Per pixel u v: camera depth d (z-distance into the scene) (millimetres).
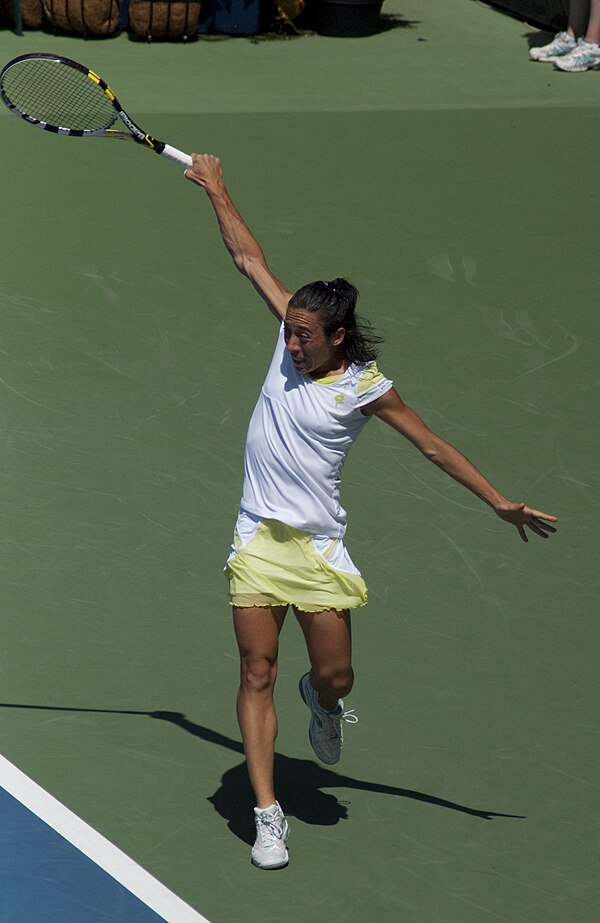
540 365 33938
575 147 50844
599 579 25375
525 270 39750
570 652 23203
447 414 31266
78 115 35438
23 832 18578
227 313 35938
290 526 17891
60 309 35625
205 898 17641
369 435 30234
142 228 41156
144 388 31656
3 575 24422
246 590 18078
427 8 69438
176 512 26719
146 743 20625
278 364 18109
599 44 60125
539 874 18422
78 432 29484
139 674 22141
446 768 20469
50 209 42125
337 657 18359
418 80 57875
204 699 21672
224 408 30953
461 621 23922
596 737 21219
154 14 59219
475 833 19141
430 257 40312
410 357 34031
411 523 26922
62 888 17641
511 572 25453
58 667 22172
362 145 49562
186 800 19516
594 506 27781
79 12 58969
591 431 30812
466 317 36531
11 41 58969
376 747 20891
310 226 41969
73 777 19797
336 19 62875
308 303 17234
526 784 20172
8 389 31203
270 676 18328
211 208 43000
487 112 54156
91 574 24625
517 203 45031
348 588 18109
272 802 18203
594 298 38094
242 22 62094
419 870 18406
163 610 23750
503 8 69062
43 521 26141
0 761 20000
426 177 46812
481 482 17953
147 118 50500
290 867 18328
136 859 18266
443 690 22141
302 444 17672
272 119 51594
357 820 19312
